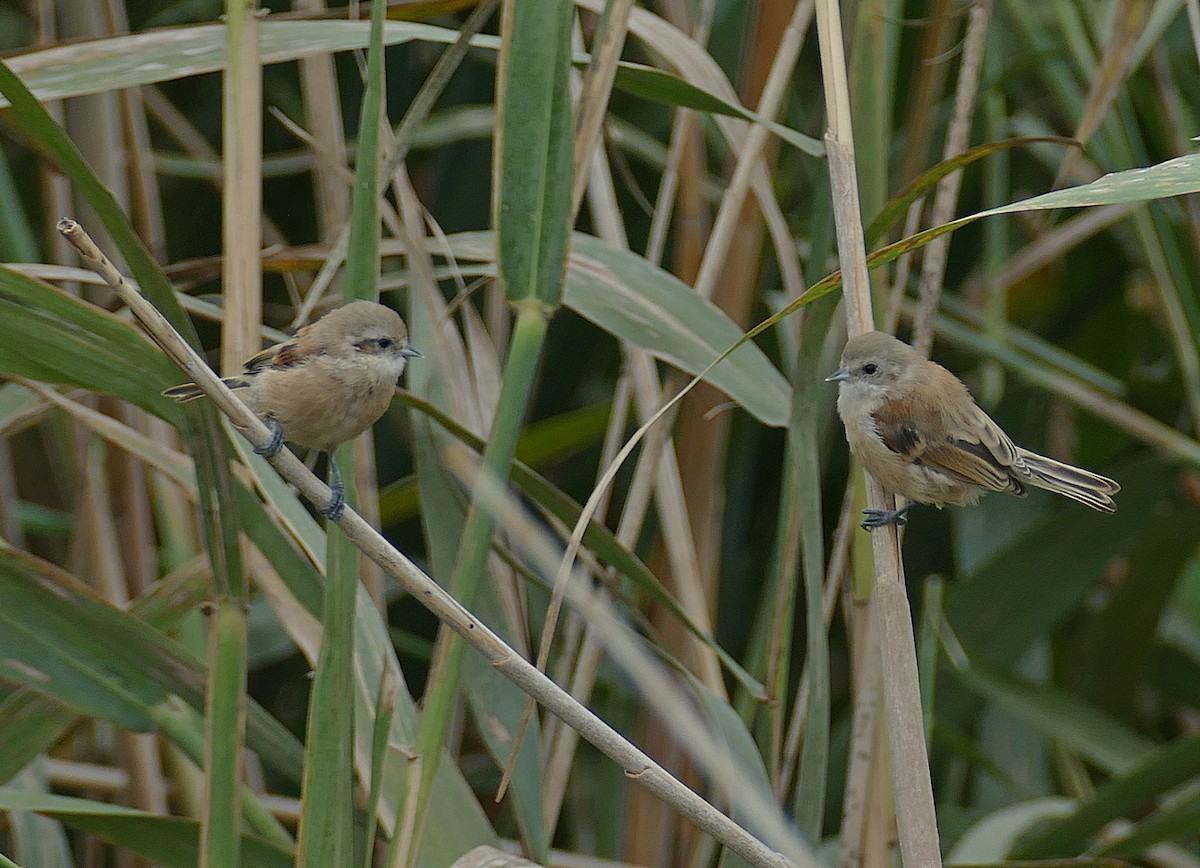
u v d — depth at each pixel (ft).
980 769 38.52
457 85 42.37
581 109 22.88
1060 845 31.24
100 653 22.82
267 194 43.47
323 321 22.88
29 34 42.93
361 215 20.49
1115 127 34.91
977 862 28.30
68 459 32.32
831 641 42.04
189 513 32.22
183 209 43.32
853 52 26.94
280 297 42.16
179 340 17.16
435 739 21.20
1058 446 44.65
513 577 27.50
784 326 33.86
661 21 28.07
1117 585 40.22
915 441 25.41
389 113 41.70
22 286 19.24
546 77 21.74
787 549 26.27
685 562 28.27
